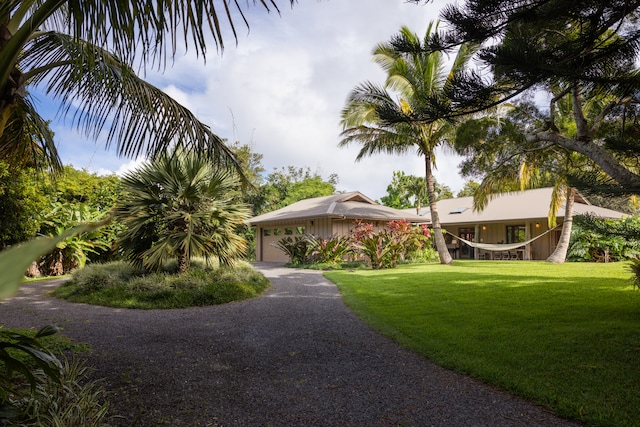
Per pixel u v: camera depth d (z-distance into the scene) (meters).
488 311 6.44
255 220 21.03
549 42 5.09
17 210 8.92
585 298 7.36
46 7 2.33
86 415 2.48
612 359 3.97
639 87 3.97
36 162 4.59
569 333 4.93
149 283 8.08
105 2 2.41
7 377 2.13
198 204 8.76
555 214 16.11
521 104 7.43
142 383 3.50
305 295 8.66
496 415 2.97
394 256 15.15
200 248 8.31
